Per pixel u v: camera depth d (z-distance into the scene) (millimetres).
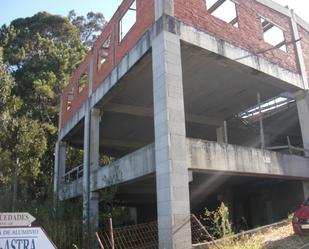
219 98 22828
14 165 31609
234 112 25453
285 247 11367
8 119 32344
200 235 13695
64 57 48000
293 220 12695
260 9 19375
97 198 20266
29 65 46812
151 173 14562
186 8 15555
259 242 12016
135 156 15750
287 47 20391
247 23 18219
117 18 19438
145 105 23141
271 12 20078
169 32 14484
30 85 43125
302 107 20391
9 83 33719
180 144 13430
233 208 24906
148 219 33844
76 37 59594
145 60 16219
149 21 15602
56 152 29500
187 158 13719
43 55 49125
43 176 36562
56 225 15914
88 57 24109
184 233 12555
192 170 14234
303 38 21906
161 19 14594
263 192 24484
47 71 45719
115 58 18984
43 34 57906
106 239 16250
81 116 23875
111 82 19156
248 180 20922
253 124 28203
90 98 22438
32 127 33750
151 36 15141
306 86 20469
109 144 29453
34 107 41781
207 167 14305
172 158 13039
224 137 26438
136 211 34625
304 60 21250
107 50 21766
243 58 17203
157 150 13711
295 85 19844
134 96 21625
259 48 18328
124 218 21000
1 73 33531
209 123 26125
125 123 26000
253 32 18344
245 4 18516
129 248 14438
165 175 13047
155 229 14578
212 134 29562
